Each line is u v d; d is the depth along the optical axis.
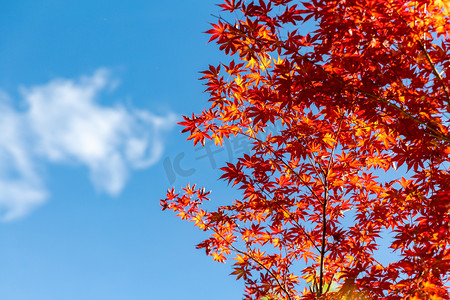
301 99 3.62
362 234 4.46
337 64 3.56
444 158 3.65
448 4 2.95
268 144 4.52
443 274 3.29
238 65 4.04
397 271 3.55
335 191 4.67
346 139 4.40
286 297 5.01
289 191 4.58
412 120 3.56
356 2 2.95
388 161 4.48
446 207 3.41
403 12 3.04
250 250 5.20
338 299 3.81
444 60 3.31
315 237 4.79
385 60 3.39
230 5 3.31
